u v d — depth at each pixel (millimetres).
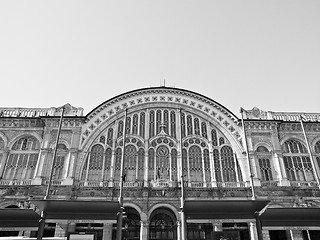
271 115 38594
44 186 31984
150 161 35531
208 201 20641
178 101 39375
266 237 30266
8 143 35562
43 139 35344
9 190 31703
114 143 36094
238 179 34625
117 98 38688
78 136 35719
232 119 38125
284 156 36406
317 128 38000
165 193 32031
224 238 20656
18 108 38438
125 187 32031
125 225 31547
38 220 23250
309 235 30141
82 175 34062
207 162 35906
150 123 38062
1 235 30203
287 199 32281
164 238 31562
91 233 19531
